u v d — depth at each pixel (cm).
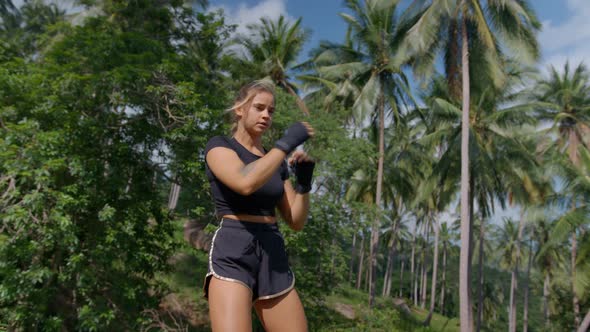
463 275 1750
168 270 1196
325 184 1603
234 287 142
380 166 2398
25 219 787
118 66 995
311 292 1431
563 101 2984
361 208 1591
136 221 1050
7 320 854
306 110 1777
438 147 3059
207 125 1048
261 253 152
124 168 1080
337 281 1488
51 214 834
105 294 1015
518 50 1738
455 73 1977
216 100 1105
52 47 1080
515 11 1686
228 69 1430
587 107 2861
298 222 175
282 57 2492
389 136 3184
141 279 1084
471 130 2262
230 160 150
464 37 1789
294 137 141
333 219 1456
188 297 1684
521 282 6769
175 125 1067
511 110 2222
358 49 2575
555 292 3189
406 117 2842
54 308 979
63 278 872
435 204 3581
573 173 2197
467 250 1748
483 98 2286
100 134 1009
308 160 173
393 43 1966
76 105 1005
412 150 2881
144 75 952
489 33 1755
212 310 142
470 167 2327
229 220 155
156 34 1241
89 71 1012
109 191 1007
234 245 149
